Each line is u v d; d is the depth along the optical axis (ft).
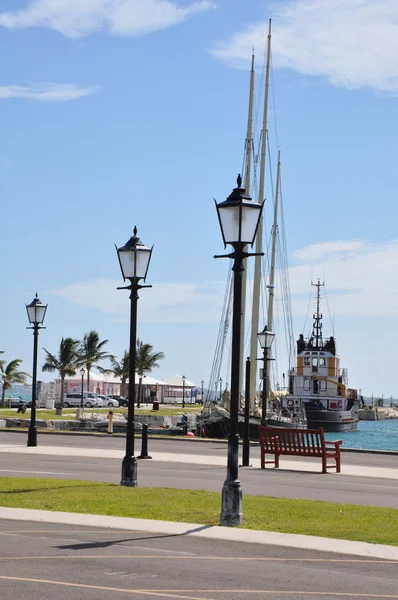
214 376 209.97
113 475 73.56
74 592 29.45
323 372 304.50
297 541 41.14
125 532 42.96
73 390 386.52
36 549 37.65
